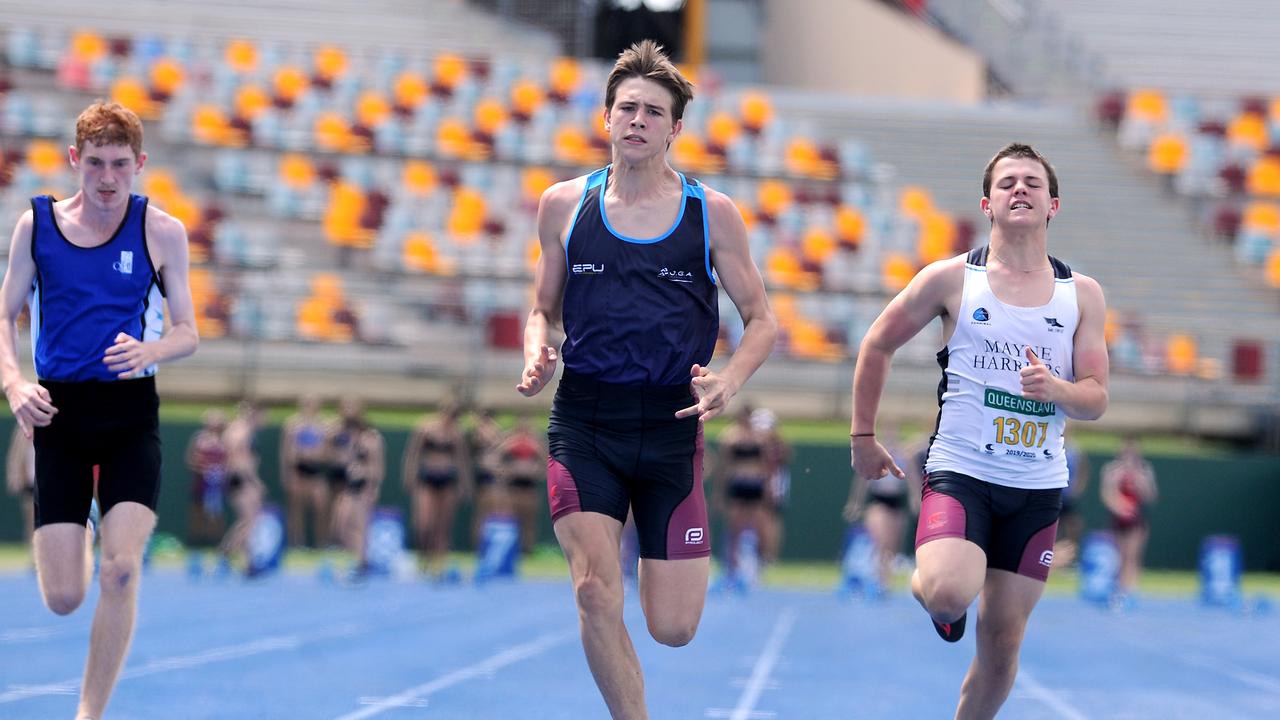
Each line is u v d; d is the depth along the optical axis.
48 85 87.25
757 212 84.38
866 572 51.44
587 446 14.75
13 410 15.68
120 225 16.59
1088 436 71.19
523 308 70.69
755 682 28.06
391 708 22.80
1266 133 95.31
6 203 76.12
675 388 14.89
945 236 83.81
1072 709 25.36
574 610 42.84
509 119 89.88
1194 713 25.16
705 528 14.98
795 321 72.50
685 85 15.11
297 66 93.69
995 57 113.38
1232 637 41.34
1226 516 66.12
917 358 70.44
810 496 64.25
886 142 96.44
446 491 53.47
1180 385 71.56
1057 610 50.16
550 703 23.89
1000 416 15.38
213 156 84.88
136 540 16.00
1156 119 98.31
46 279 16.41
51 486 16.27
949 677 29.67
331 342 69.06
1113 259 84.75
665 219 14.95
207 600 43.25
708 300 15.12
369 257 76.88
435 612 41.59
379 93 90.69
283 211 79.31
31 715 20.86
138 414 16.47
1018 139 97.31
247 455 52.28
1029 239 15.55
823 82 112.94
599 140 89.00
